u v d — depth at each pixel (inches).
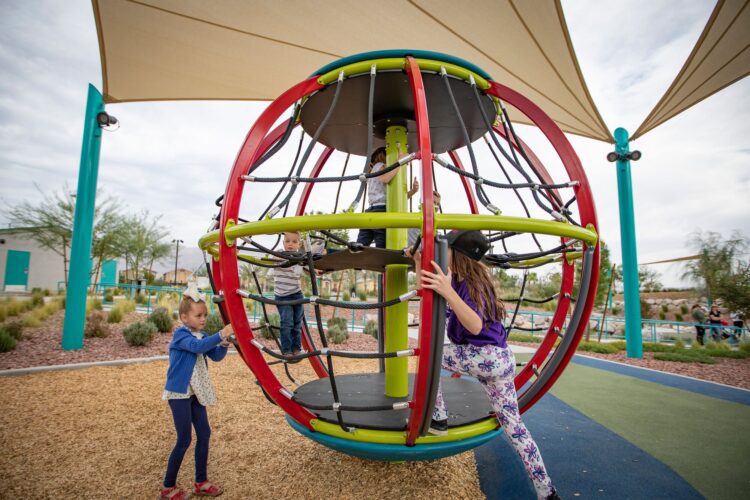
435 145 128.7
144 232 1013.8
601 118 275.0
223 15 192.5
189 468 103.2
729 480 101.8
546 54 209.0
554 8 177.0
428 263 67.1
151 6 185.3
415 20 197.0
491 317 86.0
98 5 184.9
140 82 245.8
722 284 529.3
